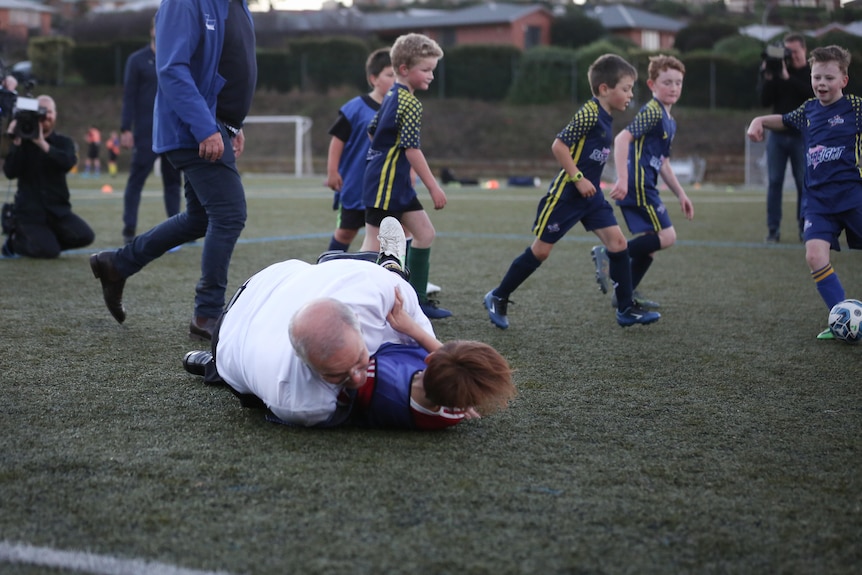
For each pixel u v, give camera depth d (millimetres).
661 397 3035
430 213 12195
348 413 2557
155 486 2129
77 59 35531
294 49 35969
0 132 6082
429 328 2676
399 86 4320
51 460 2299
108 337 3822
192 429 2580
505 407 2609
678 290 5523
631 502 2078
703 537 1892
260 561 1747
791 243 8344
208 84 3771
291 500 2053
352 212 5246
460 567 1734
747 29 36906
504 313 4285
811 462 2381
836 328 3920
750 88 32250
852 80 10211
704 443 2535
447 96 35031
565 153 4184
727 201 16062
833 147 4184
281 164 30734
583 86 34250
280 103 35406
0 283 5148
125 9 47281
